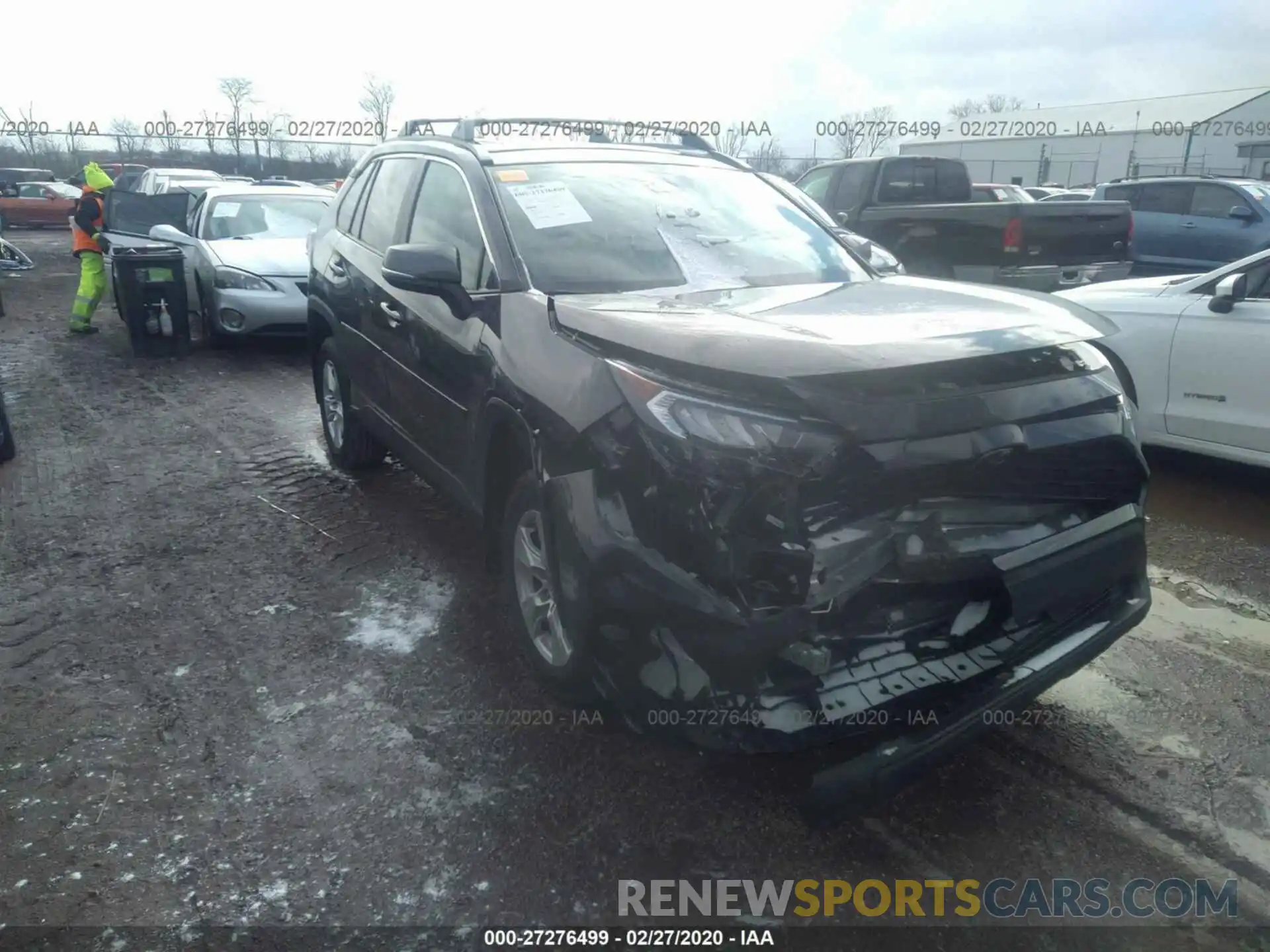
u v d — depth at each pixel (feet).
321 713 11.41
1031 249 30.96
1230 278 17.75
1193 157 119.34
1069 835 9.46
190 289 35.27
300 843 9.29
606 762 10.46
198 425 23.77
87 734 10.96
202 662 12.51
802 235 14.29
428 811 9.73
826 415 8.11
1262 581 15.02
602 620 9.02
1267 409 17.46
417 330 13.88
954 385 8.77
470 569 15.26
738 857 9.16
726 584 8.18
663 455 8.45
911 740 8.48
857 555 8.29
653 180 14.30
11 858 9.07
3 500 18.45
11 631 13.33
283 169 95.81
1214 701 11.68
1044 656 9.46
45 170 111.96
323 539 16.47
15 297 47.06
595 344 9.82
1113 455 9.77
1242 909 8.57
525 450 10.89
